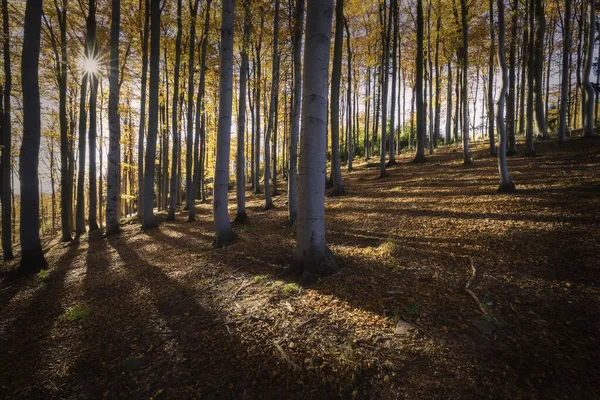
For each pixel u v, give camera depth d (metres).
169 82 17.28
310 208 4.81
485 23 12.52
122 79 15.99
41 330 4.43
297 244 5.01
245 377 2.88
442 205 8.84
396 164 18.06
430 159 17.64
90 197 14.90
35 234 7.85
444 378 2.59
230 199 20.56
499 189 8.95
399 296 3.96
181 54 15.44
